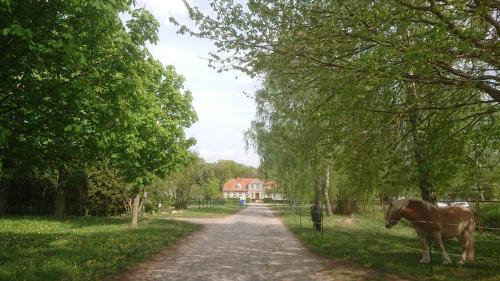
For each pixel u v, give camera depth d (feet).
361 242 55.83
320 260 42.73
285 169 117.08
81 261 36.65
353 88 29.32
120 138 40.65
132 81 33.53
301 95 36.32
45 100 31.50
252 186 517.55
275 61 32.50
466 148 35.99
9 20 26.73
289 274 34.81
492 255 42.19
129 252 43.50
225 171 402.11
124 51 33.94
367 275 34.19
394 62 26.96
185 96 90.27
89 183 114.73
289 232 77.25
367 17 26.89
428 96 31.50
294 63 32.68
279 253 48.19
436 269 35.35
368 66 26.71
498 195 79.00
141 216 117.50
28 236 55.42
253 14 31.32
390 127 32.40
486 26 27.96
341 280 32.35
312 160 38.01
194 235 69.77
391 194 51.16
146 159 79.97
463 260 37.86
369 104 31.07
